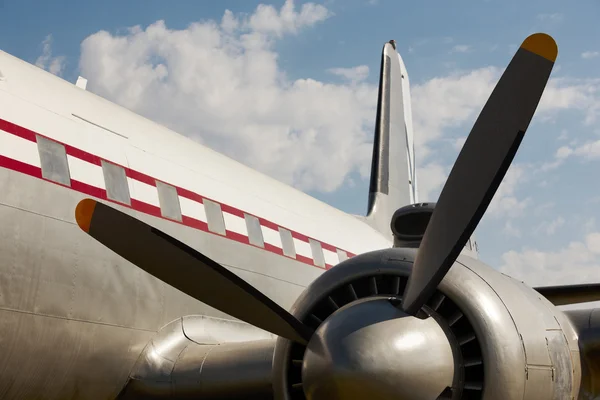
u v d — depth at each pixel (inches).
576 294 238.4
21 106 251.6
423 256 190.7
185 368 260.5
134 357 268.7
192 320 288.0
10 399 242.2
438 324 192.1
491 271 206.4
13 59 269.6
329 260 377.7
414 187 552.7
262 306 200.5
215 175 324.5
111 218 200.5
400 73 560.7
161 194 289.3
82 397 258.7
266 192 355.6
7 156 239.3
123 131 289.0
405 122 550.6
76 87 292.8
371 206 486.6
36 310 240.2
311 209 390.3
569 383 203.3
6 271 233.1
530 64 183.2
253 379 247.8
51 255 245.0
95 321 256.5
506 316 194.5
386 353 179.0
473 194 187.8
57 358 247.8
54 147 255.6
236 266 315.0
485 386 188.7
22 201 240.1
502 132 186.1
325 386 180.2
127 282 266.5
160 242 203.0
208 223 306.2
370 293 208.4
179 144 318.7
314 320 208.8
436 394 182.2
